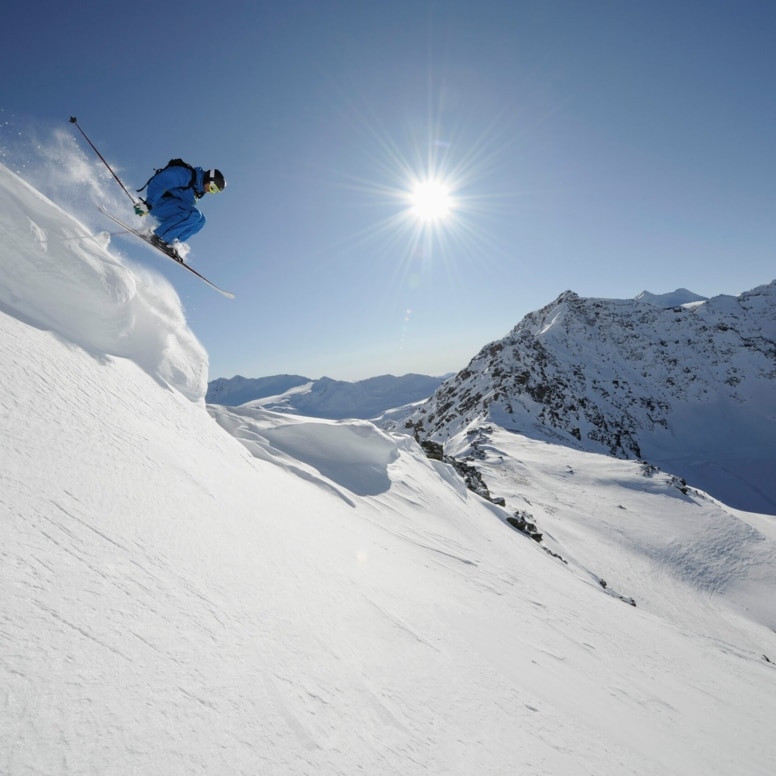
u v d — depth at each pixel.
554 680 4.35
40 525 1.65
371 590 3.94
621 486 62.44
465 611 5.22
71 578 1.52
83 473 2.22
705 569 45.25
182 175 6.04
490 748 2.42
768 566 45.50
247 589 2.39
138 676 1.34
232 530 2.98
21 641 1.17
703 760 4.18
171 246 6.27
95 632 1.38
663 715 5.11
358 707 2.06
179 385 5.44
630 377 168.88
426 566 6.89
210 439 5.02
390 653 2.92
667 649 9.59
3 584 1.29
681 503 58.59
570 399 134.62
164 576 1.94
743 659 13.09
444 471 20.05
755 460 129.38
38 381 2.71
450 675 3.09
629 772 3.08
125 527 2.08
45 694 1.08
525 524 22.47
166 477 2.89
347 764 1.61
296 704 1.76
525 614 6.91
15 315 3.34
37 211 4.25
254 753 1.37
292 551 3.50
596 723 3.74
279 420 12.25
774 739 5.95
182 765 1.16
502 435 89.19
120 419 3.21
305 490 7.32
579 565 33.28
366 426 13.34
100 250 4.80
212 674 1.58
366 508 9.29
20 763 0.89
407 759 1.90
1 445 1.95
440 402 143.75
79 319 4.22
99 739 1.07
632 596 34.62
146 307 5.58
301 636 2.35
